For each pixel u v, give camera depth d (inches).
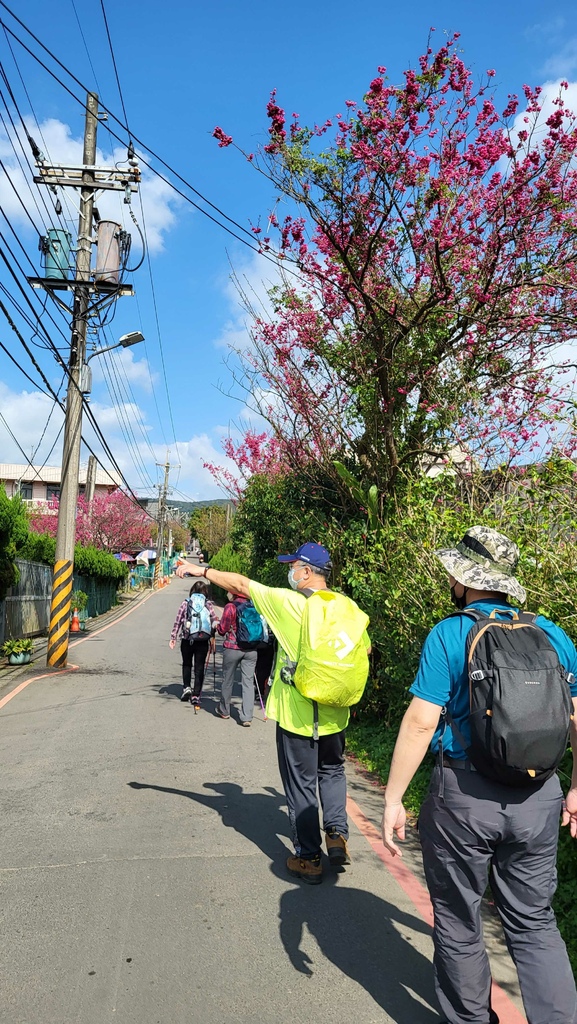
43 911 154.9
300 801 174.7
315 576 188.2
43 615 842.8
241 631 356.8
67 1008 121.5
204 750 299.1
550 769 98.7
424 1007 125.1
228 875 175.9
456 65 277.9
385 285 327.0
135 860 183.3
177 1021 119.0
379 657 328.5
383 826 108.2
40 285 562.3
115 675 540.4
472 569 116.2
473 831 103.3
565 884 161.8
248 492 676.1
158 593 2330.2
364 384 349.7
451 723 106.7
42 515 1729.8
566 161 291.3
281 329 390.0
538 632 105.6
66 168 572.4
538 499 207.6
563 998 99.9
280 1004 124.4
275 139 295.0
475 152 283.0
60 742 312.7
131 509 2116.1
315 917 156.2
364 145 282.8
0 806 224.8
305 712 173.0
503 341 318.3
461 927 107.9
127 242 583.5
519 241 309.0
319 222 308.0
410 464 351.3
